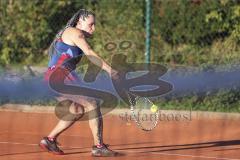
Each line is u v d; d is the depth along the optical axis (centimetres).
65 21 2941
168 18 2773
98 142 1609
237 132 2012
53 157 1609
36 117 2178
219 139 1891
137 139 1881
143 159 1580
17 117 2169
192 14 2753
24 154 1647
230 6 2697
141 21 2814
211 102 2266
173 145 1791
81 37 1569
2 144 1791
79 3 2945
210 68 2073
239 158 1608
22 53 2894
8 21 2934
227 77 1817
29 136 1916
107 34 2828
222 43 2659
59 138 1886
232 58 2350
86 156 1620
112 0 2897
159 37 2752
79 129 2028
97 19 2884
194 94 2175
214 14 2705
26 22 2925
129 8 2853
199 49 2691
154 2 2800
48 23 2933
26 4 2941
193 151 1702
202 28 2727
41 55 2895
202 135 1947
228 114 2277
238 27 2648
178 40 2756
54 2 2941
